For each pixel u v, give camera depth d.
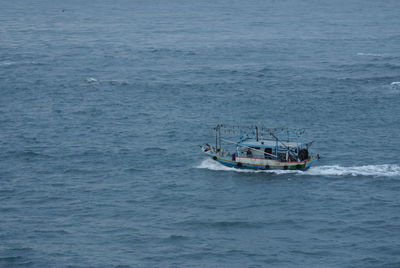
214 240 118.81
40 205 135.62
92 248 115.38
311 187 143.50
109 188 145.62
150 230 123.00
